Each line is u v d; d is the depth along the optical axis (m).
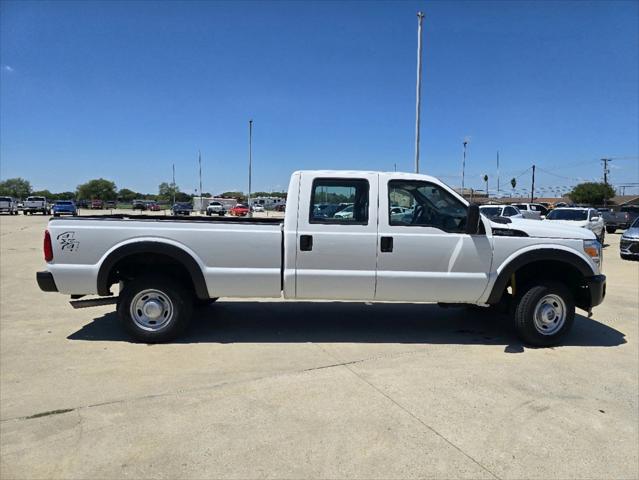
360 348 5.51
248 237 5.47
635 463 3.19
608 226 32.25
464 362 5.10
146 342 5.54
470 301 5.66
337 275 5.49
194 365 4.84
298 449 3.27
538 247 5.58
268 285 5.54
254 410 3.84
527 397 4.20
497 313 7.24
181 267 5.77
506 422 3.72
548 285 5.61
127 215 6.55
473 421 3.73
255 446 3.30
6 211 52.56
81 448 3.24
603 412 3.93
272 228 5.50
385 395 4.18
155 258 5.67
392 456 3.21
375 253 5.50
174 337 5.60
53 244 5.38
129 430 3.49
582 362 5.18
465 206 5.61
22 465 3.04
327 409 3.88
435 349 5.53
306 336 5.94
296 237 5.47
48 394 4.10
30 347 5.37
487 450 3.31
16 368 4.71
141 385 4.31
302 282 5.51
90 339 5.69
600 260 5.76
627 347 5.76
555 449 3.34
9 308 7.25
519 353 5.45
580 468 3.12
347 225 5.50
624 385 4.53
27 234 22.56
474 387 4.40
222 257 5.47
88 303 5.52
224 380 4.45
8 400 3.97
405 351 5.43
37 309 7.20
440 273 5.55
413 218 5.62
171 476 2.94
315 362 4.99
